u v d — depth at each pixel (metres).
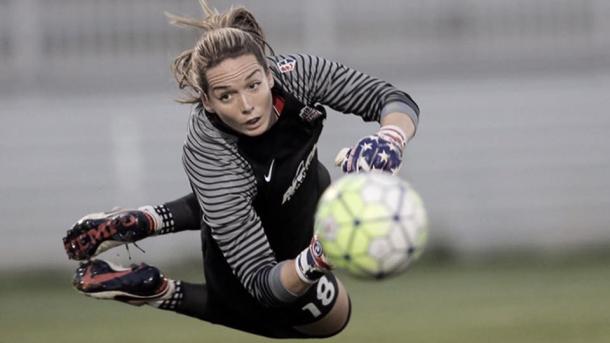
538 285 36.75
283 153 15.73
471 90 44.94
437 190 44.38
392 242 12.75
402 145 14.87
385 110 15.59
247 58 14.75
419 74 45.41
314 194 17.05
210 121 15.23
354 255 12.83
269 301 15.06
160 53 45.50
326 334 18.84
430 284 38.44
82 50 45.47
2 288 41.12
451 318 30.22
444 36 45.72
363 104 15.95
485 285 37.38
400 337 27.16
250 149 15.45
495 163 44.59
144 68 45.41
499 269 41.31
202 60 14.75
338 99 16.02
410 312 32.00
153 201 44.44
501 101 44.91
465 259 43.38
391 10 45.59
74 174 44.25
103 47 45.53
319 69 15.93
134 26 45.50
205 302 18.05
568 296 33.75
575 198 44.56
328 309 18.00
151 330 30.52
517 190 44.47
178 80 15.61
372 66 45.50
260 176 15.65
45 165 44.19
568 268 40.59
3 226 43.66
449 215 44.22
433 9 45.69
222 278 17.42
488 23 45.72
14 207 43.88
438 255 43.38
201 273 41.16
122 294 17.20
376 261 12.80
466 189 44.44
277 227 16.72
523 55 45.62
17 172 44.06
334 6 45.38
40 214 43.88
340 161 14.47
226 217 15.37
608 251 43.38
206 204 15.46
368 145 14.21
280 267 14.74
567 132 44.78
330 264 14.02
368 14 45.56
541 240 44.31
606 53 45.47
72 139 44.41
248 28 15.88
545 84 44.97
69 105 44.69
